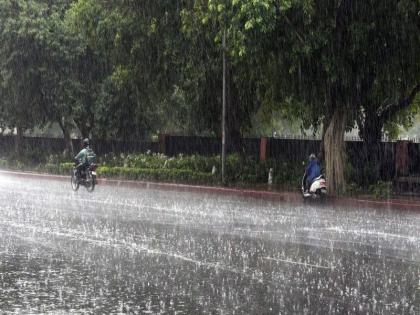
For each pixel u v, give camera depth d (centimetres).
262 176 3123
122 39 3375
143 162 3747
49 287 980
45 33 4150
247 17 2159
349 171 2870
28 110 4550
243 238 1497
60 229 1631
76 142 4906
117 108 4306
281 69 2520
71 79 4297
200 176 3244
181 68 3269
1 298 910
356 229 1688
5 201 2416
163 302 887
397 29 2291
